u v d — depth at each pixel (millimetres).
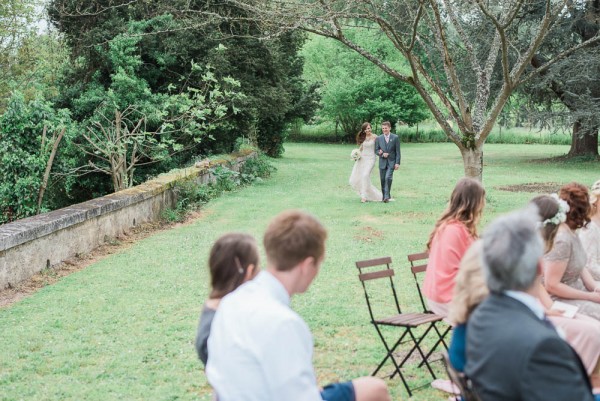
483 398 2854
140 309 8484
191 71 23719
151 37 23188
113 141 19562
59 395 5840
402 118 53125
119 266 10945
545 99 34125
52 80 28594
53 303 8820
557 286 5410
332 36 13383
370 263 6133
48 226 10781
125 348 7035
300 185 22359
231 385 2896
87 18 23953
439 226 5719
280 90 27266
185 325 7766
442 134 56969
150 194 15164
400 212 16109
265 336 2881
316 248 3139
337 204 17562
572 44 29156
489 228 3021
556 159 33875
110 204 13195
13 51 33344
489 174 26484
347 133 56500
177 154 24031
